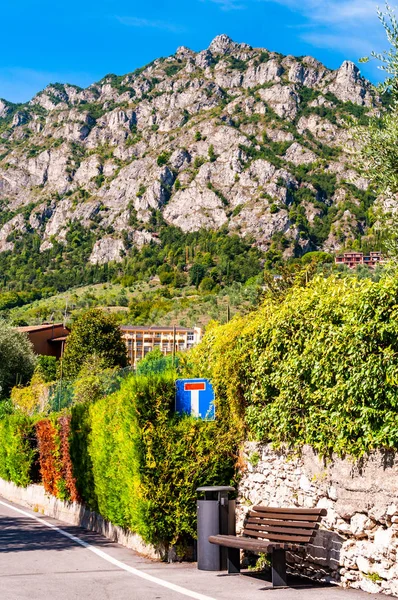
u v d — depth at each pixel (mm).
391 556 7805
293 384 9703
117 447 12625
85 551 12125
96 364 48344
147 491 11000
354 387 8266
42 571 9930
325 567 8984
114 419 13094
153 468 11109
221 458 11453
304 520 8727
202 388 11695
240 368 11102
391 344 7770
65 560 11062
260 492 10805
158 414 11305
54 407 29828
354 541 8484
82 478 15883
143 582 8930
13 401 35625
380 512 8031
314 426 9297
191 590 8289
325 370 8914
